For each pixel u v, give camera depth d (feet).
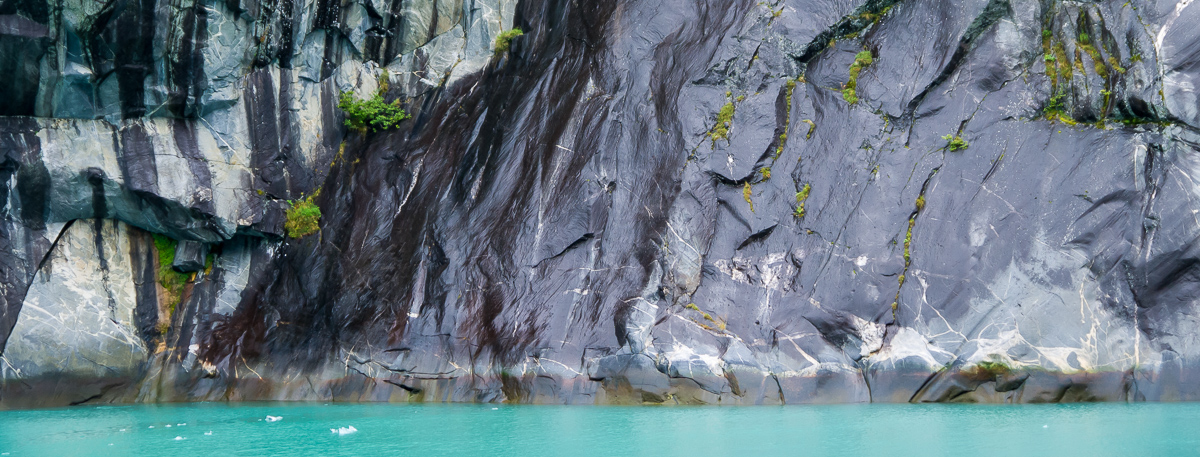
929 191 55.16
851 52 62.90
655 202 59.41
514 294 57.52
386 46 70.03
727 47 64.59
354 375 57.26
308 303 61.31
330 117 67.87
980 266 51.57
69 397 55.83
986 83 58.03
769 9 65.62
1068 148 53.67
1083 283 49.73
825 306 52.65
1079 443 32.50
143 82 58.54
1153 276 49.11
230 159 62.59
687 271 56.03
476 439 36.27
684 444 33.88
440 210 63.31
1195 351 47.11
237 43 61.87
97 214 59.31
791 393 49.55
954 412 43.16
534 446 34.12
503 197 62.54
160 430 40.68
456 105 69.26
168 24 58.13
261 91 64.34
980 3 59.88
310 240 64.08
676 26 67.21
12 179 55.88
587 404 51.13
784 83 62.69
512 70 69.82
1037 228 51.83
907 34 61.82
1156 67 53.42
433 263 60.59
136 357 58.80
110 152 57.98
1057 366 47.80
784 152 59.72
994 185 54.13
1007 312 49.85
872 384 49.67
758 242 56.75
